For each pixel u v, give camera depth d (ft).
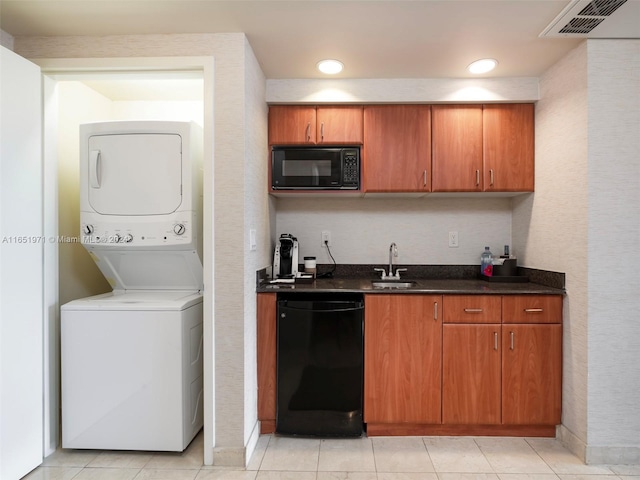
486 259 8.73
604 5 5.26
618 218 6.26
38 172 6.10
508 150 7.98
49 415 6.42
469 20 5.73
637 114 6.24
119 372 6.31
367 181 8.08
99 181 6.67
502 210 9.13
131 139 6.62
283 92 7.91
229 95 6.22
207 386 6.20
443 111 8.04
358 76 7.77
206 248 6.22
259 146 7.31
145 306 6.29
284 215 9.32
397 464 6.26
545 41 6.35
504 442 6.95
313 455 6.53
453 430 7.18
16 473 5.67
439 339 7.05
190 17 5.71
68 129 7.63
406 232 9.26
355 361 7.02
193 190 6.66
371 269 9.23
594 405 6.29
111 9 5.50
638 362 6.25
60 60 6.28
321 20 5.77
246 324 6.38
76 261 7.82
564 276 6.96
